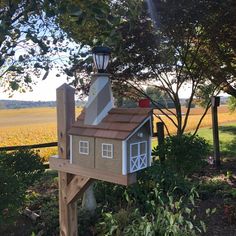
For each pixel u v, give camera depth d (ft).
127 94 24.66
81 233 12.32
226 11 19.44
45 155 29.48
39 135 39.01
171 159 17.83
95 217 13.28
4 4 7.23
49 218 13.35
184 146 17.84
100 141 7.92
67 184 9.66
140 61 22.27
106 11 6.25
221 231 12.80
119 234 11.05
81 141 8.41
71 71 9.55
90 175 8.27
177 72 24.02
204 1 19.31
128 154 7.50
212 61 23.06
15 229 13.15
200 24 20.53
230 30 20.68
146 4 19.15
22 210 14.24
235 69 23.58
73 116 9.41
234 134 42.98
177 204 11.59
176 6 19.39
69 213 9.91
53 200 15.62
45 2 6.50
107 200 14.83
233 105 50.83
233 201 15.84
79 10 5.97
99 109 8.05
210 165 24.35
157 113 30.35
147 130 7.84
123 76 22.93
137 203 13.82
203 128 51.31
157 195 12.09
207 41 21.80
